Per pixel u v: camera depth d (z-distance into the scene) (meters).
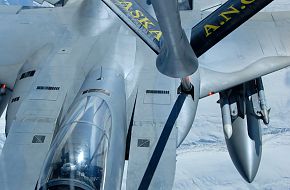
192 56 4.62
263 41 8.59
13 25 9.42
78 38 8.80
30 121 6.83
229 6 6.07
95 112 6.11
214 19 5.93
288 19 9.20
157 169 6.21
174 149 6.48
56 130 6.72
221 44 8.56
